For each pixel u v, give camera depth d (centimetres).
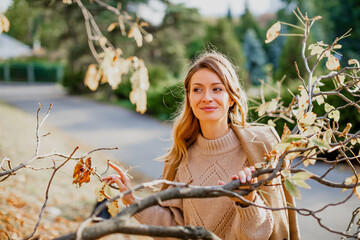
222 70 155
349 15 2028
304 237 370
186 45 2045
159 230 90
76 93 2250
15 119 1071
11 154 597
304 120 123
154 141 973
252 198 131
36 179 494
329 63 162
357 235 134
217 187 102
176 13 1670
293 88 756
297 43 1041
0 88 2692
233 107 174
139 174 657
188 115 175
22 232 301
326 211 437
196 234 94
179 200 175
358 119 635
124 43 1566
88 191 497
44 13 1731
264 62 3444
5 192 404
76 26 1677
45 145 764
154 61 1775
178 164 183
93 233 84
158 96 1370
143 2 1534
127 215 90
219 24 2206
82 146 884
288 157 114
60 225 359
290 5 3319
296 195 102
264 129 171
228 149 167
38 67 3400
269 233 142
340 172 588
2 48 3512
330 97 654
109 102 1838
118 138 1009
